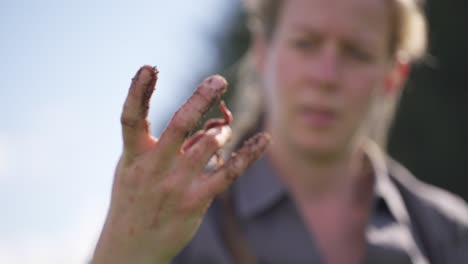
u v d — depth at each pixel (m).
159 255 1.33
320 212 1.62
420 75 4.55
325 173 1.62
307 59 1.59
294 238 1.58
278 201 1.59
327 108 1.58
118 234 1.32
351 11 1.60
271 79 1.64
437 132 4.54
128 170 1.32
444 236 1.67
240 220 1.58
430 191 1.75
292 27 1.61
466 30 4.69
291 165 1.61
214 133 1.33
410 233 1.64
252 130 1.69
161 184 1.32
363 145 1.67
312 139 1.59
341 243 1.61
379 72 1.65
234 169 1.32
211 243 1.56
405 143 4.47
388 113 1.75
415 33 1.73
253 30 1.79
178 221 1.32
